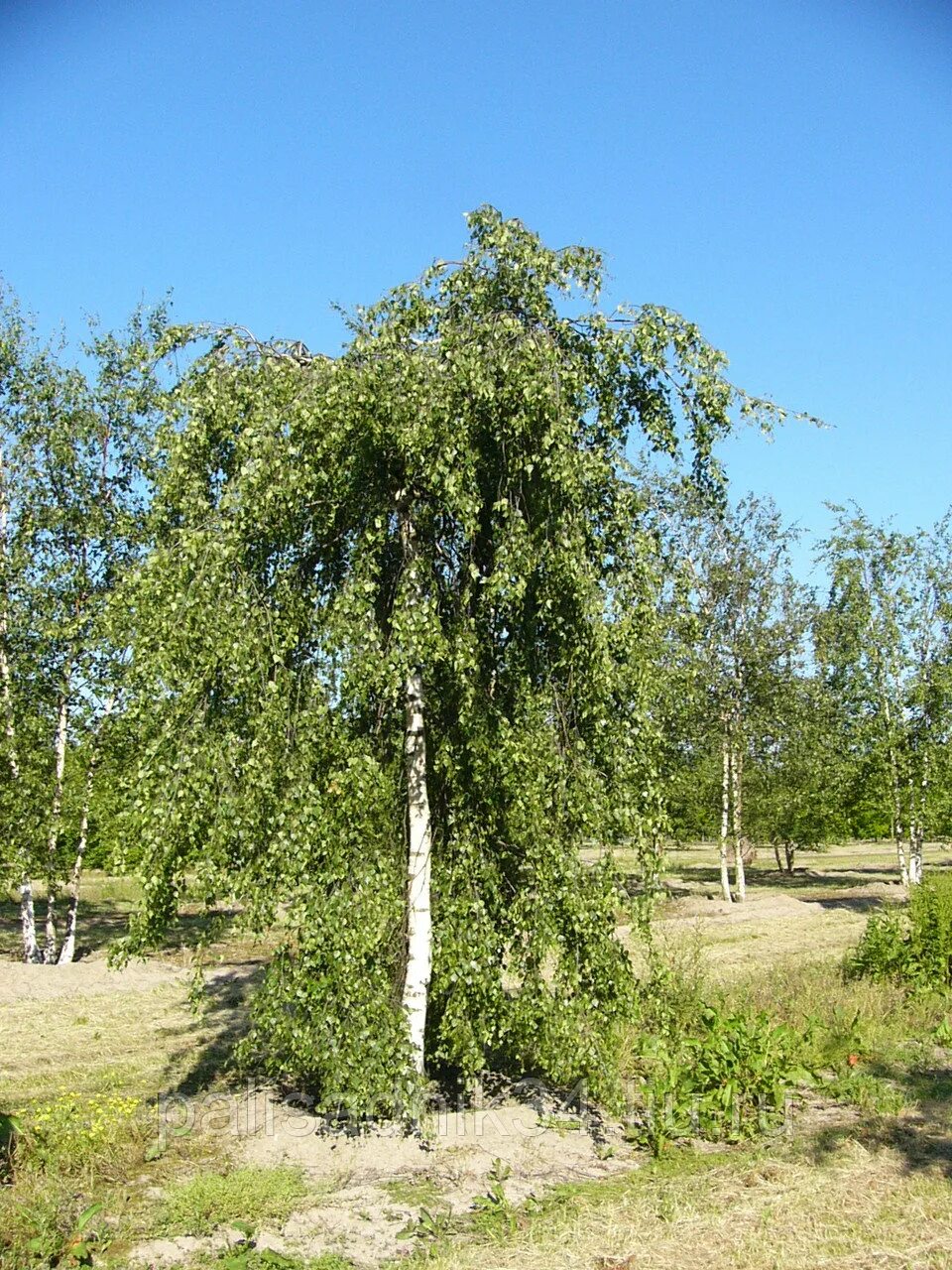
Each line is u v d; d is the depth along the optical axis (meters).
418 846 6.88
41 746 15.02
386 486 6.76
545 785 6.39
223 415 6.40
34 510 15.08
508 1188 6.00
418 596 6.35
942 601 20.11
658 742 6.71
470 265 6.61
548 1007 6.41
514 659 6.82
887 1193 5.79
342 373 6.08
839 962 12.55
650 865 6.61
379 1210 5.67
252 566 6.39
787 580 21.16
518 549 6.10
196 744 6.06
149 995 12.68
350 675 6.14
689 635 7.19
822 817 23.42
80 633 15.04
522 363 6.13
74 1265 5.00
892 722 20.14
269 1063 6.84
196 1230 5.40
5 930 20.05
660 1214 5.54
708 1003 9.02
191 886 6.11
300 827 6.13
